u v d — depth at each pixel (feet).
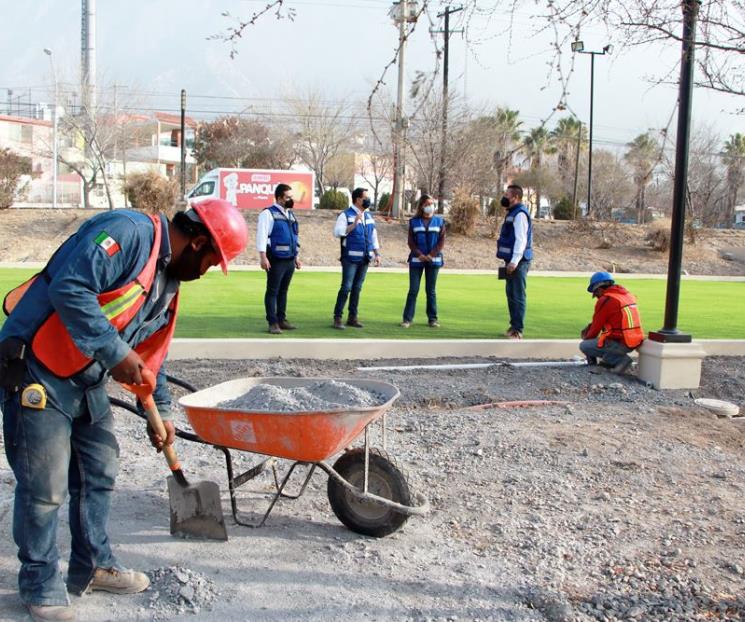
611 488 17.47
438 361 31.01
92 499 11.89
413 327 38.34
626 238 93.40
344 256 36.37
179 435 13.84
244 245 11.72
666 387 28.07
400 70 61.26
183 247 11.46
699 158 93.50
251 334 34.63
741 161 97.25
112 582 12.01
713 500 16.96
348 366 29.63
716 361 32.94
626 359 29.73
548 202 171.53
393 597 12.32
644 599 12.58
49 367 10.68
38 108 208.23
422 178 93.09
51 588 11.16
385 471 14.32
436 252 37.58
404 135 54.24
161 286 11.48
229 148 165.68
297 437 12.96
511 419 22.88
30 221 82.74
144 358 12.07
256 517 15.26
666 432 22.08
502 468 18.54
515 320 35.63
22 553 11.07
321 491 16.90
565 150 154.61
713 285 70.13
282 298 35.81
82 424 11.69
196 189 100.22
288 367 28.68
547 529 15.14
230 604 11.92
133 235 10.53
